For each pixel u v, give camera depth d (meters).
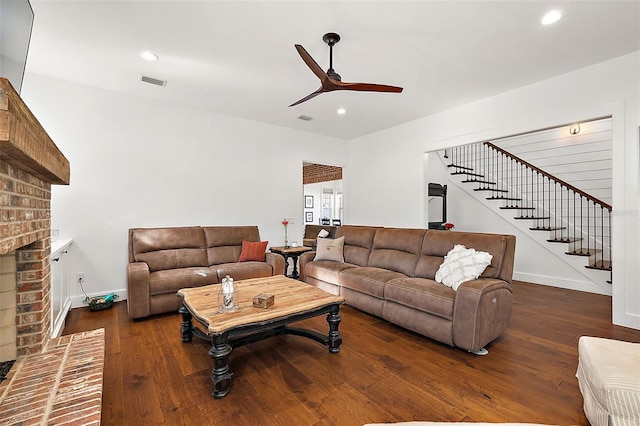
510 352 2.48
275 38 2.69
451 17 2.39
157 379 2.08
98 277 3.76
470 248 2.98
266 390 1.96
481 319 2.39
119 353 2.45
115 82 3.60
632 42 2.73
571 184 5.25
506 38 2.68
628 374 1.44
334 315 2.50
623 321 2.99
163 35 2.63
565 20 2.42
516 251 5.24
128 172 3.98
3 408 1.29
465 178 6.35
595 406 1.52
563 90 3.36
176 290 3.39
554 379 2.07
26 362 1.69
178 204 4.38
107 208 3.83
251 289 2.74
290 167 5.57
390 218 5.50
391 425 1.53
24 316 1.78
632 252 2.92
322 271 3.96
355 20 2.43
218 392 1.88
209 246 4.25
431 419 1.68
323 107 4.47
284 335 2.86
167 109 4.28
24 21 1.69
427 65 3.18
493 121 3.98
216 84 3.66
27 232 1.58
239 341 2.46
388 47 2.83
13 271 1.76
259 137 5.18
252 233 4.69
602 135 4.94
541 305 3.70
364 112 4.68
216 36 2.65
